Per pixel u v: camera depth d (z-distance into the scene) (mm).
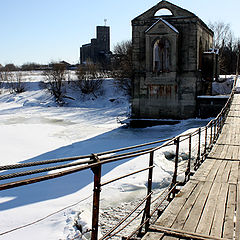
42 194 10961
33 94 61531
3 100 60438
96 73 62281
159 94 29500
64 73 65562
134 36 29531
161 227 4949
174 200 6238
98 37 106000
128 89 53438
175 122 28734
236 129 16641
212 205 5977
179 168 13336
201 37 30203
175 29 27578
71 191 11156
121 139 23656
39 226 8125
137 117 30422
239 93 32531
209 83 34688
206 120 28141
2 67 116562
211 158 10664
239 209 5789
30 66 126562
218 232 4805
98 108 51219
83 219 8312
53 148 21234
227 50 73562
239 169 9102
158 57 29531
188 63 28375
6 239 7398
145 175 12148
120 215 9117
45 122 36969
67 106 55531
